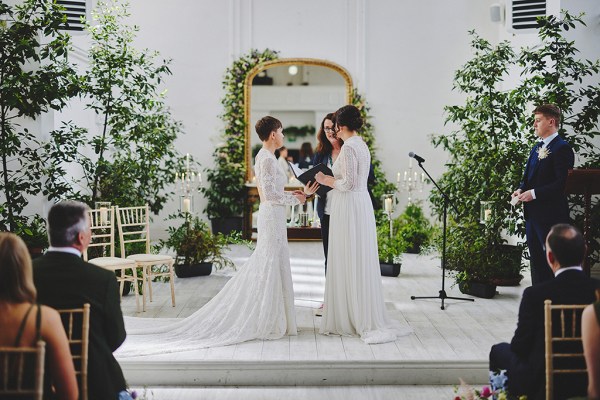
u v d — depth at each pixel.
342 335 4.75
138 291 5.80
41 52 5.89
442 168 10.34
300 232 9.95
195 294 6.22
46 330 2.33
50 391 2.53
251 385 4.17
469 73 6.70
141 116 7.29
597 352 2.29
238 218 10.10
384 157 10.39
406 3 10.23
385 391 4.05
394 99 10.34
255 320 4.65
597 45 6.72
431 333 4.83
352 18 10.28
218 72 10.24
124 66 7.01
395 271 7.08
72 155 6.48
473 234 6.42
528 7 7.32
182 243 7.09
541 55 6.17
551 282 2.85
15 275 2.32
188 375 4.16
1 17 6.18
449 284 6.70
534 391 2.86
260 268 4.71
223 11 10.20
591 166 6.07
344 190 4.69
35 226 5.86
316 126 10.30
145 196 7.66
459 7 10.16
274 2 10.26
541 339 2.85
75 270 2.83
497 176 6.43
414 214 9.43
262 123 4.81
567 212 5.09
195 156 10.26
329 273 4.80
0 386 2.25
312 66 10.30
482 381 4.16
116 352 4.28
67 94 6.11
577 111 6.77
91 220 5.74
